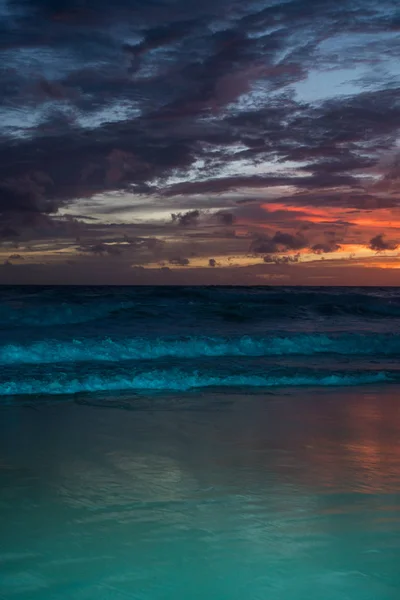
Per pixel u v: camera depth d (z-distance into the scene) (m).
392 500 3.51
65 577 2.48
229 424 5.60
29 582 2.43
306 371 8.74
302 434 5.23
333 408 6.45
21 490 3.64
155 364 9.32
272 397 7.07
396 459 4.45
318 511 3.30
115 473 4.02
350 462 4.34
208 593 2.34
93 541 2.86
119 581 2.44
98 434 5.16
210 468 4.16
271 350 11.52
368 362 10.38
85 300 18.52
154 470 4.09
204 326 15.39
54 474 3.99
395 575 2.52
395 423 5.73
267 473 4.04
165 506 3.37
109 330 13.76
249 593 2.35
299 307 20.14
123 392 7.27
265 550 2.77
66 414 5.97
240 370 8.73
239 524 3.10
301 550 2.77
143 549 2.77
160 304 18.77
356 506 3.39
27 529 3.01
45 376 7.83
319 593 2.35
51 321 14.91
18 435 5.09
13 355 9.60
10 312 15.19
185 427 5.46
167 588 2.38
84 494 3.57
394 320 18.41
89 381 7.58
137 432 5.25
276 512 3.28
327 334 12.45
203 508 3.34
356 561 2.65
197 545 2.82
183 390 7.46
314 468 4.18
